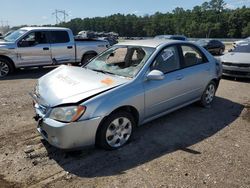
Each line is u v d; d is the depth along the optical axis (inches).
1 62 388.2
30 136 182.5
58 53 428.1
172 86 193.0
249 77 358.9
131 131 170.9
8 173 140.8
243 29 3476.9
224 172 142.6
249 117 223.6
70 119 142.0
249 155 160.7
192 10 4360.2
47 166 147.1
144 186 130.7
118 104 155.3
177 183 133.1
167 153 161.8
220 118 219.8
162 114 194.2
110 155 158.4
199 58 227.9
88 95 149.6
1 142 173.3
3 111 230.2
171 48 200.8
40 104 157.6
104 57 209.0
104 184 132.3
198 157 157.4
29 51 401.4
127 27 4660.4
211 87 244.2
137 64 182.2
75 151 160.7
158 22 4291.3
